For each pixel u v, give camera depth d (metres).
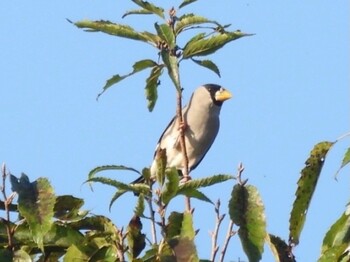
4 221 7.49
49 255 7.86
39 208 7.23
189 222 7.26
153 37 11.19
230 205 7.45
